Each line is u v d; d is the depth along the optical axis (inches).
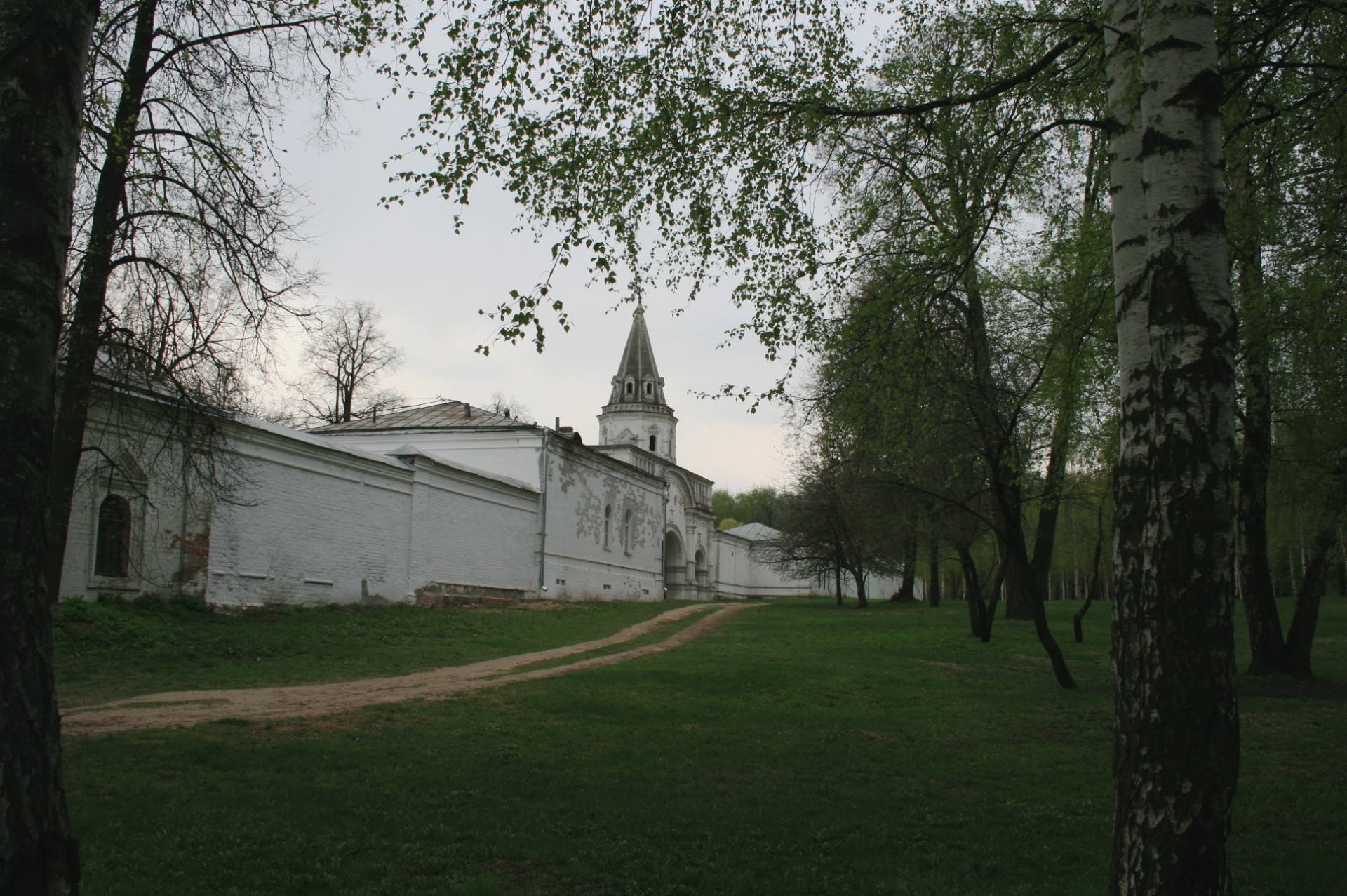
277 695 497.7
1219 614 172.7
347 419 1798.7
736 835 265.3
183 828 251.8
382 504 1024.2
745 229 390.3
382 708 451.2
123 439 689.0
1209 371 179.8
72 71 159.9
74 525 655.8
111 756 325.4
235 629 715.4
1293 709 490.0
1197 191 185.5
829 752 380.8
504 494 1316.4
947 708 495.5
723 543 2603.3
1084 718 464.8
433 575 1120.2
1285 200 422.9
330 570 927.0
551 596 1437.0
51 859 138.4
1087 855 251.9
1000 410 624.7
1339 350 474.3
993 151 374.3
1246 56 349.4
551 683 554.6
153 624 653.3
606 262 368.2
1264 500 610.5
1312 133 385.7
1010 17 359.3
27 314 148.5
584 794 304.8
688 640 920.3
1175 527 176.1
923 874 237.0
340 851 239.0
